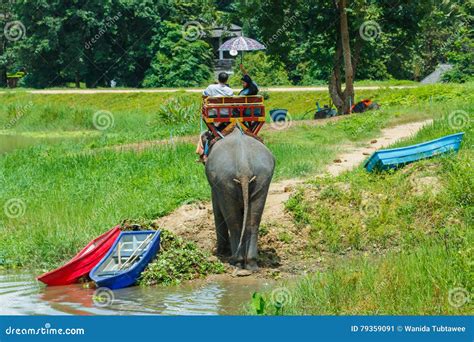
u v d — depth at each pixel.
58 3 127.12
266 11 68.94
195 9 137.75
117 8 128.12
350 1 65.38
